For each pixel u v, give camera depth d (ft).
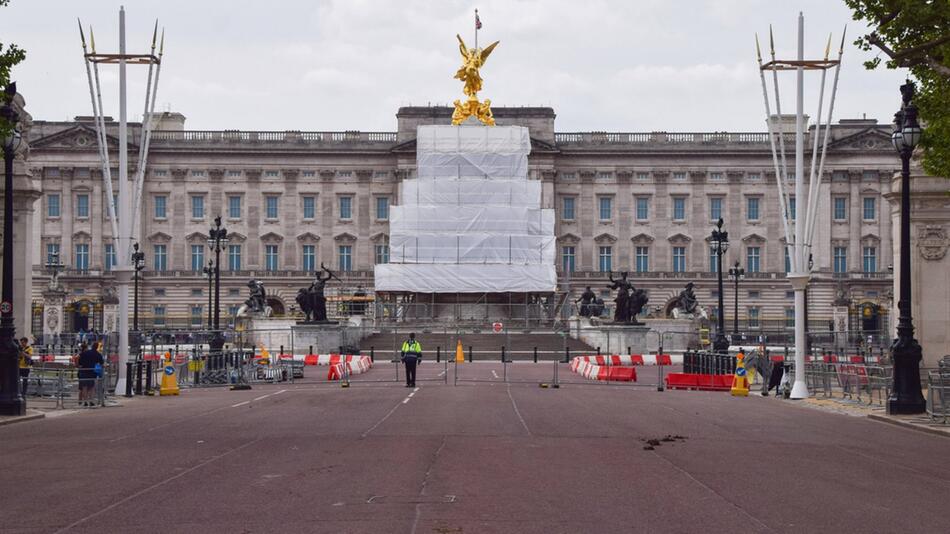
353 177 529.04
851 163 522.88
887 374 155.02
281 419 124.67
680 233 527.81
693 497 69.46
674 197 529.45
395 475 78.28
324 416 128.47
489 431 109.91
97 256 514.68
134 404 154.30
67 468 82.74
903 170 131.34
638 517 62.59
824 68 174.09
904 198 131.34
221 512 63.98
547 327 411.34
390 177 529.04
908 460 91.50
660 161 529.45
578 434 107.34
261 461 86.17
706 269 527.81
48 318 461.78
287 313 522.06
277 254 527.40
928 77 142.31
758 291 525.75
